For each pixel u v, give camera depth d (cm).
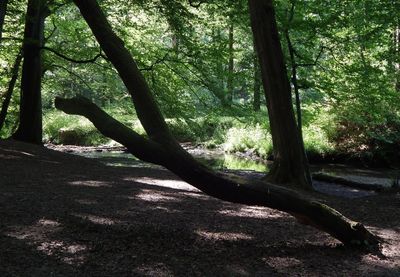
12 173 900
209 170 511
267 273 458
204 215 672
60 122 2845
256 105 2050
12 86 1758
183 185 1033
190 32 1489
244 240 558
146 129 512
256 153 2189
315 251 539
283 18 1194
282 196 522
